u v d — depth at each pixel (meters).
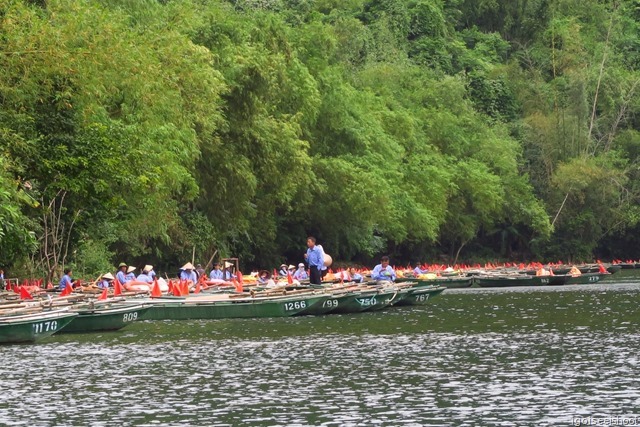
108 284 75.69
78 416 31.95
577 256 179.38
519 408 32.38
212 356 45.50
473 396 34.50
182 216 100.94
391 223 134.62
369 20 199.25
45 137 66.62
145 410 32.81
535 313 69.25
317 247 73.69
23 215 67.31
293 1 193.00
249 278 91.94
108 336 54.69
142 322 63.31
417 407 32.78
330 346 48.88
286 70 109.62
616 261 176.12
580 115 182.88
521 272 137.00
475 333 54.66
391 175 134.88
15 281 79.00
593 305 77.56
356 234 133.25
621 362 41.78
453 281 114.38
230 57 97.88
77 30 68.25
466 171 155.38
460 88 168.12
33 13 65.19
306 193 116.56
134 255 97.25
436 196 145.00
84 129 68.69
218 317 65.69
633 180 181.88
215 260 108.31
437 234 149.25
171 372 40.59
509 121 188.38
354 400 34.09
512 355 44.59
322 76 126.88
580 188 173.38
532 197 169.25
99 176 68.50
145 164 75.06
